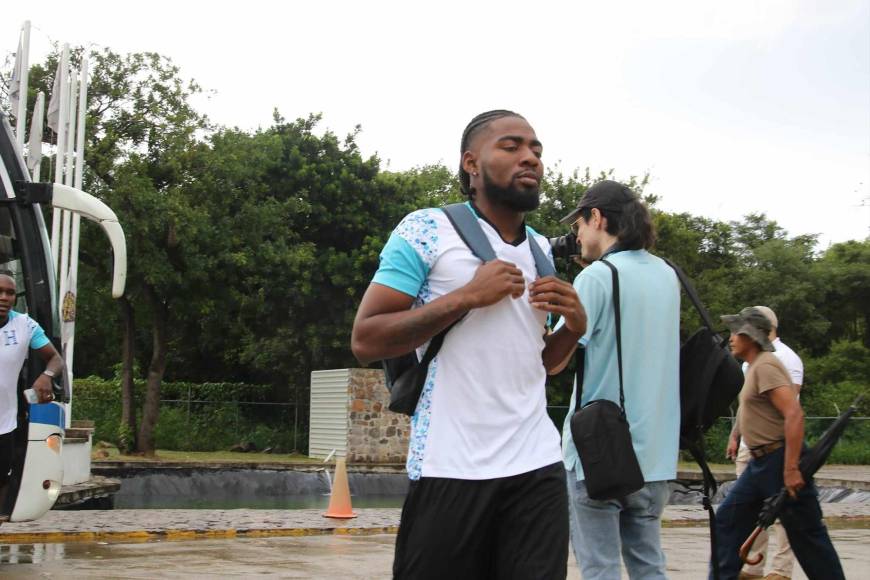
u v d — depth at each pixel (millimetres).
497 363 2887
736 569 5746
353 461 23672
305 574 7137
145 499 18141
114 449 27516
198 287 25766
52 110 17500
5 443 7121
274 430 30609
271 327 31641
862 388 34969
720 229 41469
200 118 25172
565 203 30844
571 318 2975
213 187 24766
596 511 3957
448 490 2822
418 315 2773
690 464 25797
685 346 4328
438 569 2828
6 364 7078
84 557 7902
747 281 38562
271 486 20469
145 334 35562
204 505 16703
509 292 2801
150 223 23469
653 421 3996
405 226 2947
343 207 30406
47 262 8305
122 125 24594
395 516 11672
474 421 2854
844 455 28875
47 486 7793
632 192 4297
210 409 30344
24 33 14930
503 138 3006
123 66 24672
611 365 3986
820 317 38906
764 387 5543
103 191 23953
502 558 2873
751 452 5691
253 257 26422
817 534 5543
